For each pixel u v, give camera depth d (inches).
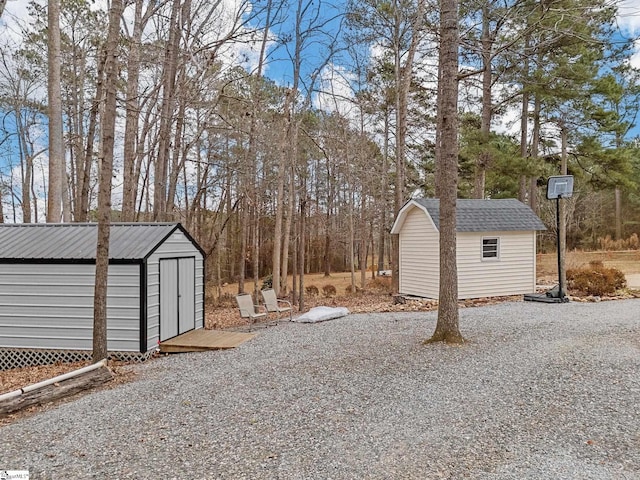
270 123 692.7
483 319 346.3
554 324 315.3
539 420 156.8
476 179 583.2
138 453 140.6
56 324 307.4
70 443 150.3
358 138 848.9
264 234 1071.0
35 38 671.1
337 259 1229.7
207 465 130.9
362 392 190.4
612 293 471.2
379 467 126.9
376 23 547.5
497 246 494.3
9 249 317.1
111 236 325.7
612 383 189.6
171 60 472.7
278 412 171.8
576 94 545.6
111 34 251.9
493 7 491.2
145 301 296.0
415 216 523.5
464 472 123.3
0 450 146.6
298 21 525.3
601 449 134.8
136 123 544.4
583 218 1195.9
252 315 360.8
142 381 231.1
